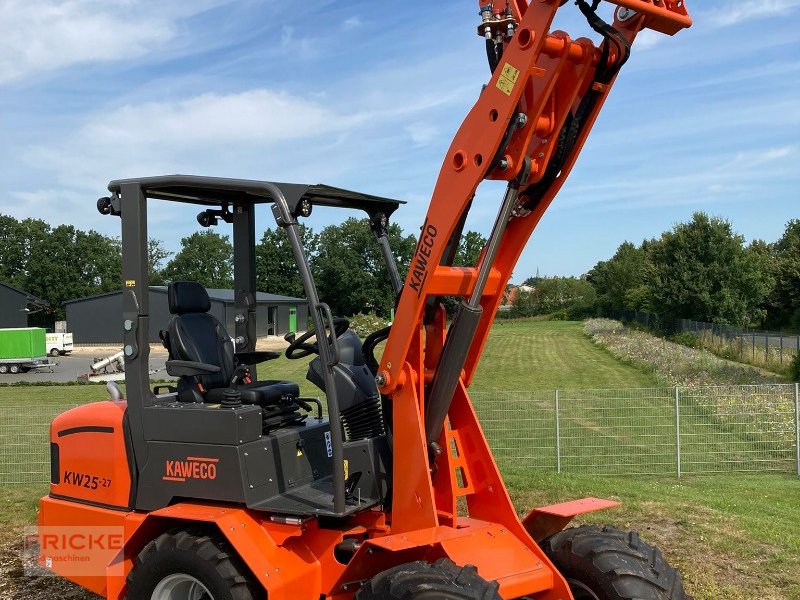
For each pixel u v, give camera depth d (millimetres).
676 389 11055
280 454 4508
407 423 4082
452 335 3998
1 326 53562
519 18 3723
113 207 4703
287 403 4871
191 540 4219
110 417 4801
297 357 4801
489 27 3795
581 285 81062
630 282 59531
